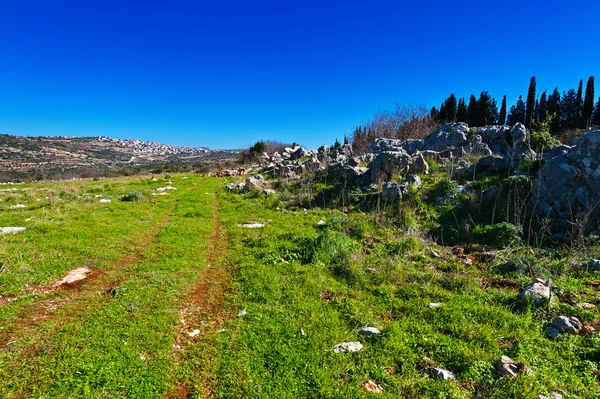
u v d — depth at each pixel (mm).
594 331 4855
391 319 5602
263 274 7465
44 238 9391
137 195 17594
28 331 5176
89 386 3957
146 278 7293
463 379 4047
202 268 8188
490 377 3973
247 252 9148
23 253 8070
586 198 8977
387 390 3953
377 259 8062
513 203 10070
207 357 4680
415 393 3871
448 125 21781
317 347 4754
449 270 7477
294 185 19219
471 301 5941
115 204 15656
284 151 48531
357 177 16578
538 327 5027
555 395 3666
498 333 4941
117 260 8469
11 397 3803
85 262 8047
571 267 6973
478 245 8742
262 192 18953
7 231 10000
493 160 13438
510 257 7734
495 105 52719
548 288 5805
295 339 4969
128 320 5520
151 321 5516
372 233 10305
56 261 7859
